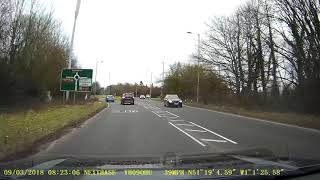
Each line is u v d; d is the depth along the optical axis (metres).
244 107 41.03
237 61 46.69
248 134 16.27
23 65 32.03
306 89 29.34
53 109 28.05
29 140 11.90
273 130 18.44
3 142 10.99
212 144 12.62
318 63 28.08
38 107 28.11
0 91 27.17
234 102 46.56
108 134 15.45
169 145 12.22
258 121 24.66
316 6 27.34
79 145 12.12
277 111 33.69
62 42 45.56
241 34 45.78
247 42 43.97
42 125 16.39
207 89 56.31
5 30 28.81
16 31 30.39
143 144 12.40
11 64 29.03
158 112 33.78
